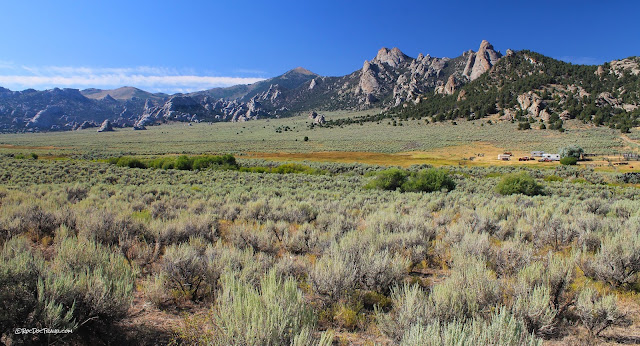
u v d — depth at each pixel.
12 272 3.49
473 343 2.84
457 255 6.47
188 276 5.10
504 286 4.56
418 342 2.80
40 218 8.61
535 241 8.45
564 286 4.43
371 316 4.39
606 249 5.79
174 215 11.36
